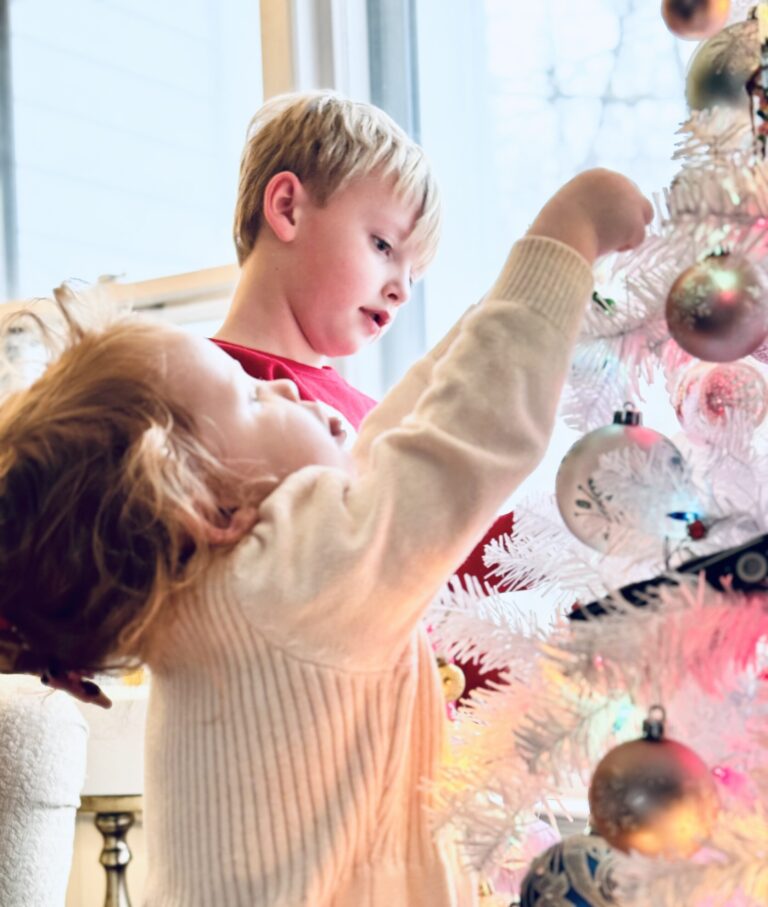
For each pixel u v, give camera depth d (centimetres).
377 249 122
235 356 115
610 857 63
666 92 146
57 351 86
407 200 122
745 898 63
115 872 153
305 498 74
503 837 67
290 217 121
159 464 71
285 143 123
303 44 169
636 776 58
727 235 66
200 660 75
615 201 73
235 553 73
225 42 179
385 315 124
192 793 75
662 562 65
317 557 70
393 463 70
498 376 70
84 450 73
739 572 61
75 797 117
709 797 59
